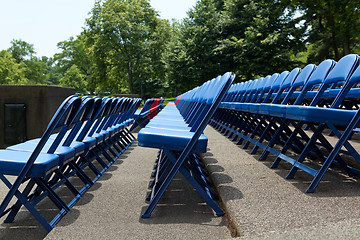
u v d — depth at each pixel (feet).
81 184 10.86
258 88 17.19
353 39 90.17
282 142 11.85
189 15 100.48
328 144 9.07
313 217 5.73
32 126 20.17
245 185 8.11
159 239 5.81
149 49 121.39
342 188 7.63
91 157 12.71
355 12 73.36
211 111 6.91
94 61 125.90
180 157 7.07
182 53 93.97
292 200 6.79
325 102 15.89
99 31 117.29
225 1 99.40
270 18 88.99
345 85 8.66
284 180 8.62
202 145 7.09
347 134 7.39
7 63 189.47
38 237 6.62
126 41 118.62
